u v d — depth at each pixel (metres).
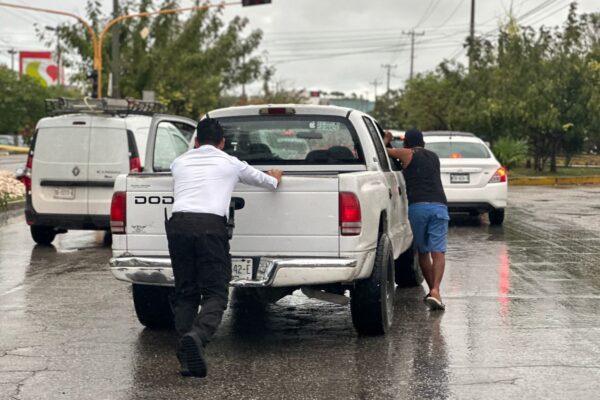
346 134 8.99
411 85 58.22
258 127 9.19
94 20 42.16
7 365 7.23
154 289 8.21
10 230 17.45
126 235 7.73
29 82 82.31
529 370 6.95
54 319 9.04
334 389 6.49
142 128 14.77
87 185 14.48
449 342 7.93
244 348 7.82
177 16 44.09
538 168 36.47
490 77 37.50
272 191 7.42
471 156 17.95
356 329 8.21
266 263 7.39
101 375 6.93
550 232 16.50
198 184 6.98
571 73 34.53
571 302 9.73
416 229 9.43
